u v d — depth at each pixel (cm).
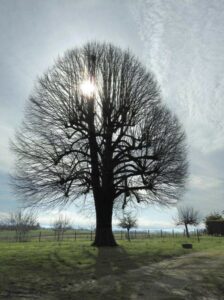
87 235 5728
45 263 1536
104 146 2778
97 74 2845
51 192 2739
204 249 2577
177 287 1102
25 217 5244
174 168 2878
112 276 1260
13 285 1050
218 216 7462
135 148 2766
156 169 2711
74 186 2758
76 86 2816
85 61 2895
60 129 2803
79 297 941
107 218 2694
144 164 2755
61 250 2156
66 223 5981
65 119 2748
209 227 6869
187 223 6919
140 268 1489
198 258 1920
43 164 2736
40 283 1094
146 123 2845
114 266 1517
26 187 2772
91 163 2745
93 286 1076
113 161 2778
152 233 5994
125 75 2847
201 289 1092
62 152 2716
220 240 4275
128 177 2805
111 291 1018
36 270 1338
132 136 2791
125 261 1708
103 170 2750
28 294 955
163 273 1361
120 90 2812
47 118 2819
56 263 1545
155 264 1641
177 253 2202
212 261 1780
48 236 5497
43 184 2723
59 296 944
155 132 2817
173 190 2933
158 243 3247
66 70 2884
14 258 1686
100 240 2645
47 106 2831
